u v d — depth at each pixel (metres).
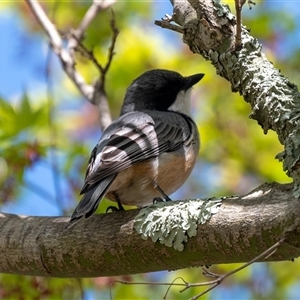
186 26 8.57
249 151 16.27
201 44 8.54
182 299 13.51
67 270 7.86
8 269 8.21
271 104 7.55
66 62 12.02
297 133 6.98
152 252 7.32
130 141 9.51
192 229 7.02
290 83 7.72
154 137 9.93
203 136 16.16
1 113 12.48
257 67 8.02
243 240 6.70
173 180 10.16
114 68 16.66
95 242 7.61
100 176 8.80
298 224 6.30
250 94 7.97
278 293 14.86
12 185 11.91
